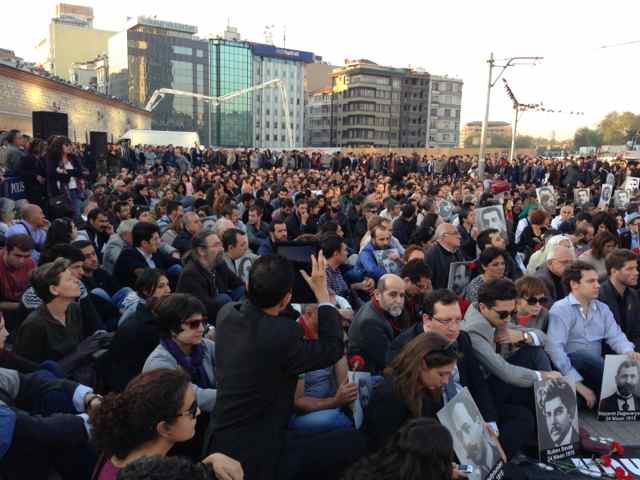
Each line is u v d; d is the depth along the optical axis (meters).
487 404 3.84
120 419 2.18
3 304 5.29
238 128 119.69
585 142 121.06
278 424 2.76
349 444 3.19
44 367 3.73
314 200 11.27
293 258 4.23
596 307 4.96
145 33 105.50
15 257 5.44
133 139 40.59
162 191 14.36
